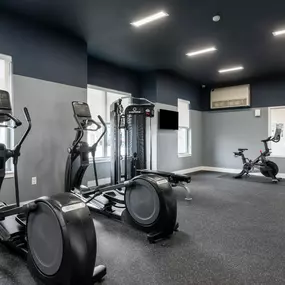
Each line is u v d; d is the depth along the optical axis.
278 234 2.92
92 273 1.78
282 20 3.78
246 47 4.90
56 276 1.74
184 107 7.81
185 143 7.99
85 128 3.85
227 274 2.06
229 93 7.99
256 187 5.66
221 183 6.14
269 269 2.14
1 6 3.41
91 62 5.54
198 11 3.52
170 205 2.76
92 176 5.51
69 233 1.67
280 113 7.38
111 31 4.18
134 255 2.40
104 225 3.22
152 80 6.63
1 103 2.71
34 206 1.92
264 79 7.39
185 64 6.05
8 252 2.47
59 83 4.23
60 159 4.25
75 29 4.14
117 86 6.20
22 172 3.77
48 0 3.25
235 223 3.30
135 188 3.03
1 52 3.53
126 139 4.72
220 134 8.30
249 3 3.30
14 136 3.68
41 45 3.98
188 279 1.98
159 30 4.16
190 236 2.87
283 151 7.31
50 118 4.11
